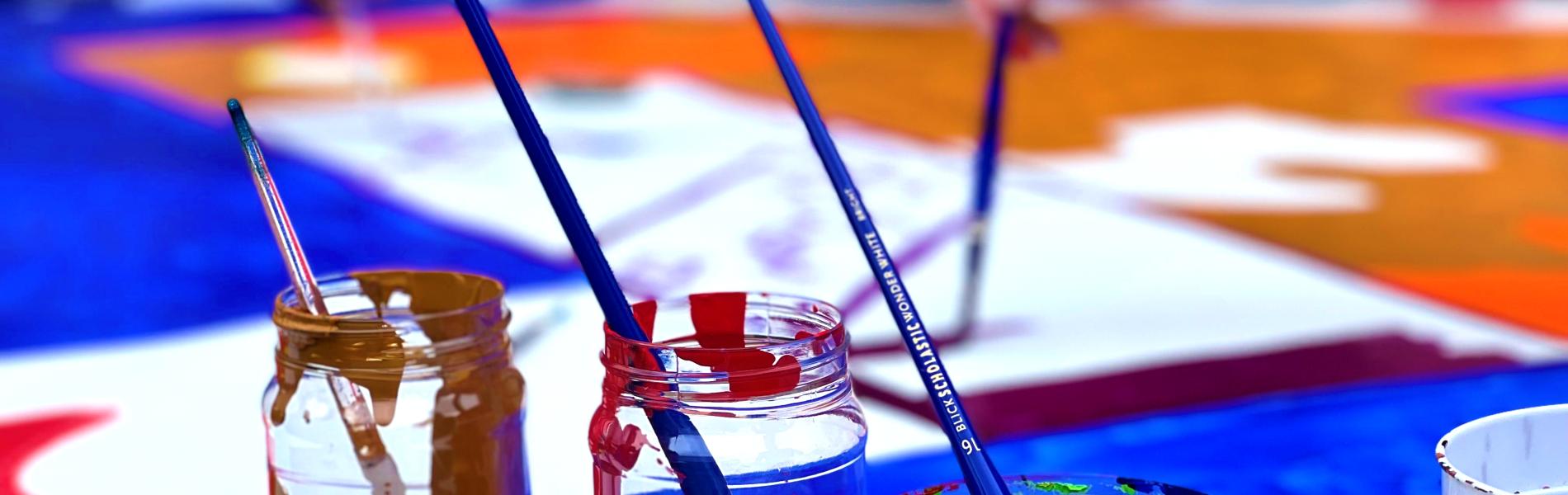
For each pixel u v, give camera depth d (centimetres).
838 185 54
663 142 323
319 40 521
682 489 53
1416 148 322
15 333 180
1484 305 184
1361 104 391
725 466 53
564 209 53
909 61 482
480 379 61
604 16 616
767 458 53
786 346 53
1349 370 150
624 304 54
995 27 163
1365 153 317
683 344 58
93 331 181
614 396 55
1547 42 534
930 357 54
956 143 332
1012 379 149
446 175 288
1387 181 283
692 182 278
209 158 314
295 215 254
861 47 518
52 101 395
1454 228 239
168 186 285
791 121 355
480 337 61
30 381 157
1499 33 564
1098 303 188
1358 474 114
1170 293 193
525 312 178
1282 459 118
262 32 543
